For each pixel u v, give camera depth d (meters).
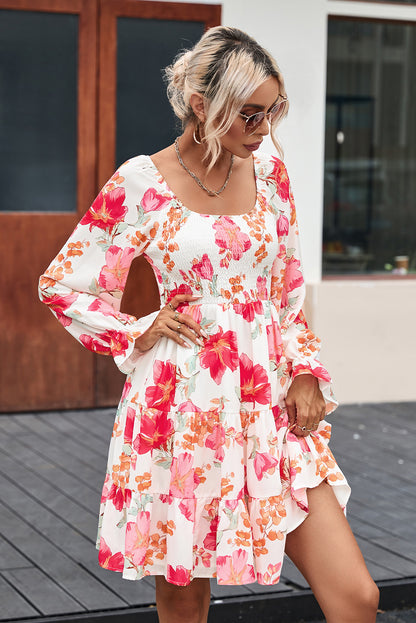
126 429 2.60
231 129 2.42
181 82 2.53
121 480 2.61
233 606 3.76
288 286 2.74
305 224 6.92
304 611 3.85
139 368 2.61
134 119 6.64
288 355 2.67
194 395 2.52
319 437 2.68
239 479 2.52
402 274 7.32
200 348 2.53
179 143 2.59
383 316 7.07
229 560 2.50
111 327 2.60
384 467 5.63
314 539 2.52
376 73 7.14
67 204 6.61
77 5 6.44
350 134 7.14
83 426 6.38
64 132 6.55
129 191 2.60
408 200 7.32
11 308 6.57
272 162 2.68
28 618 3.62
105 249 2.64
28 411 6.68
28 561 4.17
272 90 2.40
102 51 6.52
